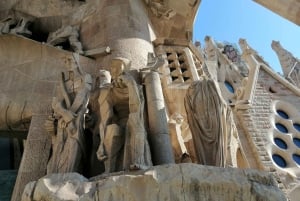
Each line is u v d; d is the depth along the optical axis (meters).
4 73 7.22
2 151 7.07
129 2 8.20
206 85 4.76
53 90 6.58
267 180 3.32
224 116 4.54
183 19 9.41
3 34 7.65
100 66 6.72
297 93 19.94
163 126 4.58
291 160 15.63
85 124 4.82
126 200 3.10
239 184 3.19
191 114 4.63
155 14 9.11
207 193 3.14
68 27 8.11
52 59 7.18
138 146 3.94
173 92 7.28
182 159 4.84
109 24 7.58
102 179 3.36
